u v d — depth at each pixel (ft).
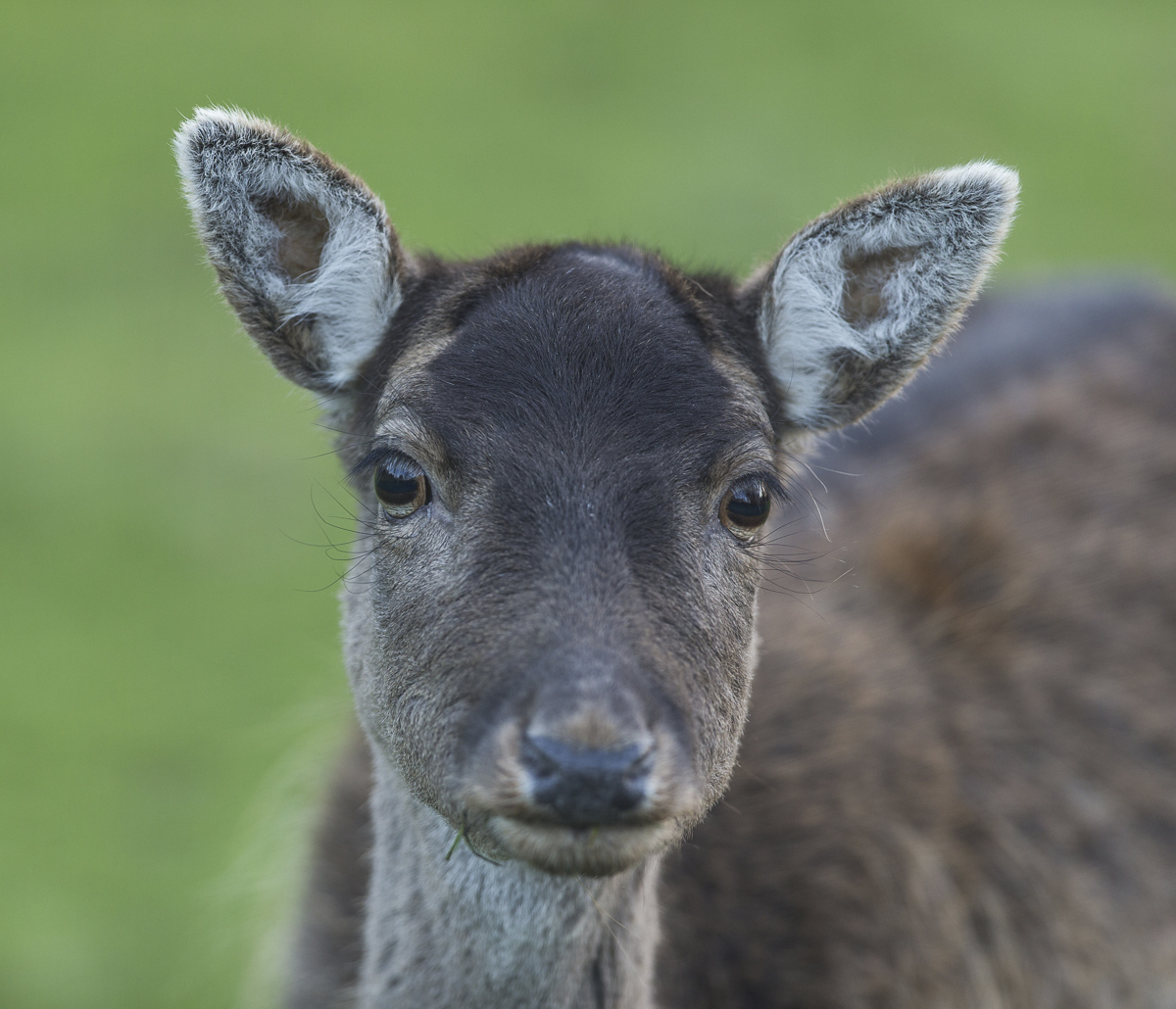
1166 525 50.98
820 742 43.52
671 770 26.71
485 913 32.40
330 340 34.42
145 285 103.30
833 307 34.88
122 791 64.18
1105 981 44.96
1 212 110.73
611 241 36.94
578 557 28.48
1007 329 59.31
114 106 129.70
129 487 83.20
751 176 122.31
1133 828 45.80
